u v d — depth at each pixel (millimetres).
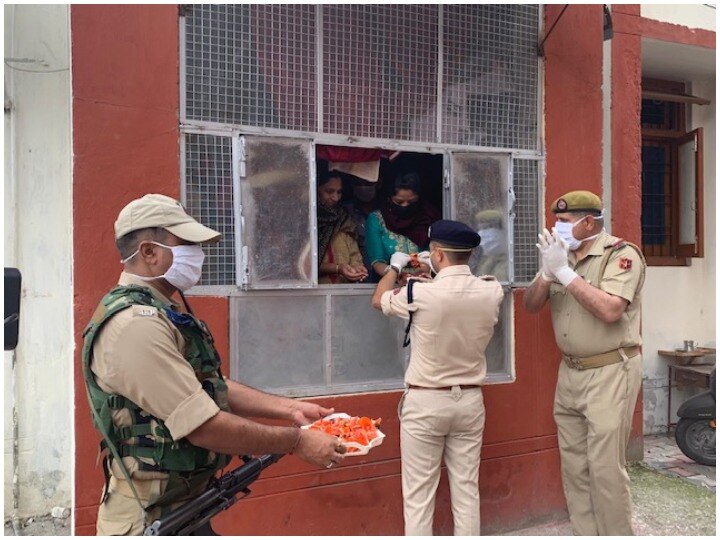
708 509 3730
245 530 2865
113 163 2586
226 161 2807
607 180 3982
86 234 2545
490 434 3422
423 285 2701
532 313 3289
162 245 1807
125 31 2604
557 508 3594
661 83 5520
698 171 5297
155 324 1657
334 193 3354
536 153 3576
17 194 3230
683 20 4699
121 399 1672
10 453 3258
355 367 3148
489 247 3408
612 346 2922
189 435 1648
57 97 3299
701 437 4461
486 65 3436
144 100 2641
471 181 3361
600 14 3729
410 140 3230
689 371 4988
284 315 2947
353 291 3135
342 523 3055
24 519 3299
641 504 3793
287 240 2912
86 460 2535
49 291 3309
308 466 2986
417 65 3246
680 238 5473
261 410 2215
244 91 2850
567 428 3166
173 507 1760
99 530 1761
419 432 2697
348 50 3070
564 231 3027
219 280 2805
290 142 2910
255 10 2859
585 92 3697
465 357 2709
